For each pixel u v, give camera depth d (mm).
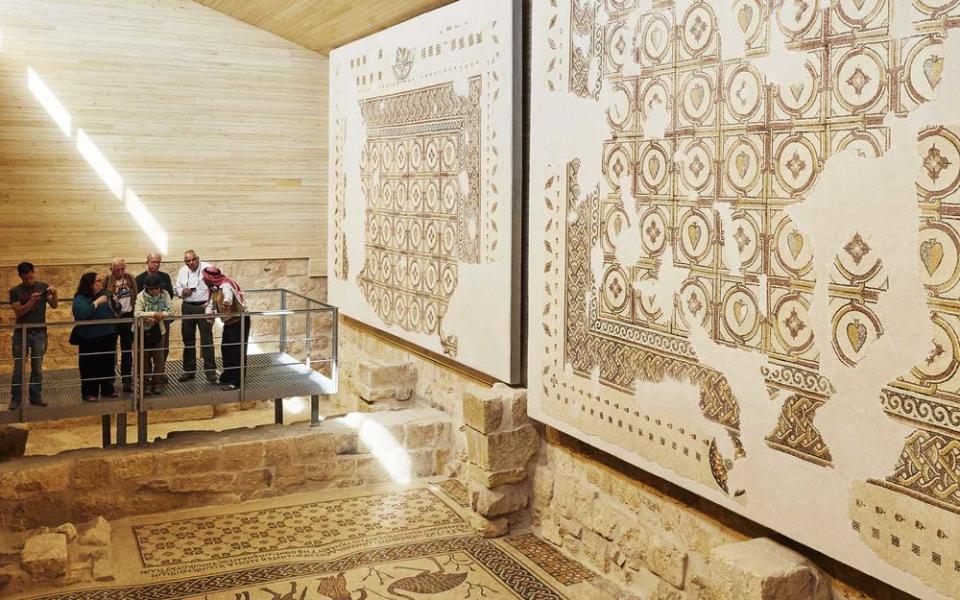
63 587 5918
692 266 4934
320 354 11484
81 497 6996
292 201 11172
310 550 6500
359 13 9008
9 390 8359
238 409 11234
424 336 8398
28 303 7445
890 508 3832
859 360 3945
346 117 10258
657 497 5570
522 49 6746
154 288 7867
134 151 10320
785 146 4285
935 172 3576
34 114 9844
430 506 7410
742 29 4504
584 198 5848
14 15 9672
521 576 6059
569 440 6473
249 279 11070
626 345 5512
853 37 3904
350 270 10320
